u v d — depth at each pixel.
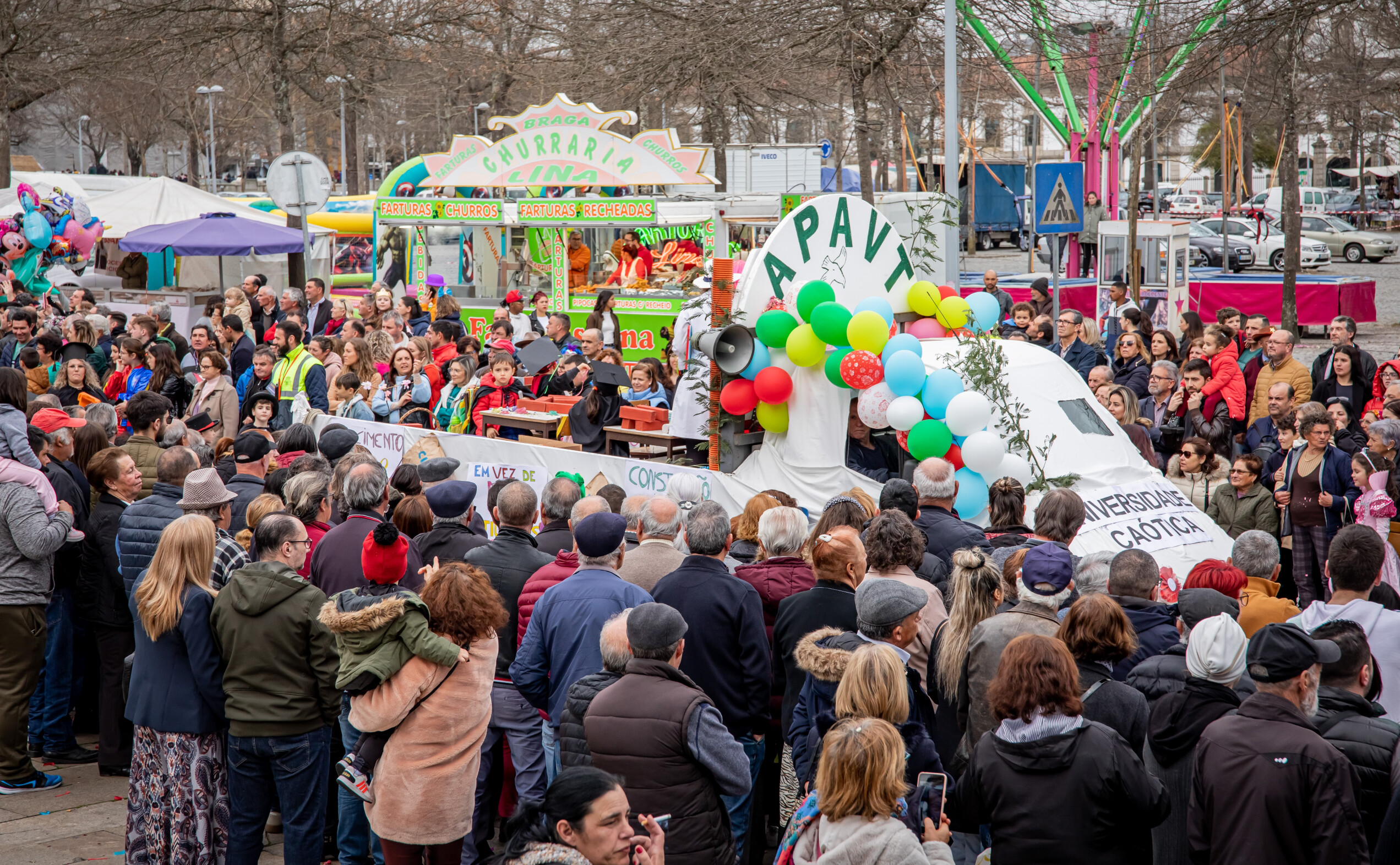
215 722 5.29
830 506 5.91
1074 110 22.05
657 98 23.39
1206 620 4.26
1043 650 3.80
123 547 6.09
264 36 25.28
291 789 5.13
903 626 4.46
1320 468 8.21
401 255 20.00
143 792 5.33
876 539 5.14
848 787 3.43
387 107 41.06
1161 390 10.62
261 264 24.41
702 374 8.15
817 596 5.10
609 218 16.31
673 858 4.20
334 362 11.36
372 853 5.69
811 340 7.57
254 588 5.09
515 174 17.48
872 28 18.23
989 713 4.61
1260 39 15.18
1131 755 3.76
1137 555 5.21
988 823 4.11
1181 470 8.80
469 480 9.09
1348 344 10.41
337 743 6.22
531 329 15.74
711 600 5.12
